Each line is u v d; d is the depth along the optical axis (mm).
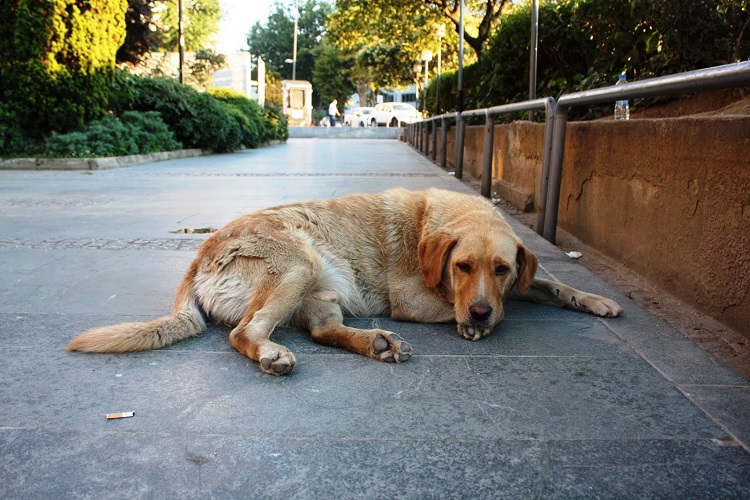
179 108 17062
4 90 13398
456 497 1741
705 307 3342
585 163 5195
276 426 2135
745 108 4621
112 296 3686
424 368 2670
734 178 3018
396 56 34750
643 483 1807
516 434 2086
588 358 2766
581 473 1856
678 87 3223
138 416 2199
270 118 25828
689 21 5773
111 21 14055
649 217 4008
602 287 3867
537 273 4191
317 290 3229
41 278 4062
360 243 3475
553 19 9531
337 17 23672
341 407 2285
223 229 3297
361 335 2854
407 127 27406
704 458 1935
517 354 2826
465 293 2996
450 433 2092
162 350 2859
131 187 9320
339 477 1835
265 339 2744
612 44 7875
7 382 2473
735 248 3035
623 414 2225
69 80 13367
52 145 13297
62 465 1886
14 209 7074
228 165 13656
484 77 12578
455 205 3477
